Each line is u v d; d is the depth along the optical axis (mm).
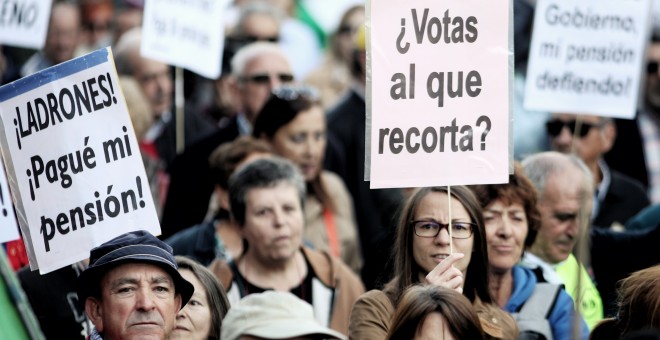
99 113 13102
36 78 13156
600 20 18328
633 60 18391
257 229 15547
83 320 14492
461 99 13195
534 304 14680
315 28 27297
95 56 13078
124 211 13109
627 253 15984
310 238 18609
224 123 22578
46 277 14508
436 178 13188
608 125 20094
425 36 13195
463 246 13516
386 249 15195
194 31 20391
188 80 23078
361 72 22250
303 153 18906
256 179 15609
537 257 15547
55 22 24484
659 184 22594
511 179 14695
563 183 15531
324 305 15703
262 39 23500
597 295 15398
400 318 11953
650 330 10438
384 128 13195
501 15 13188
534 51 18359
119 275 12180
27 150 13195
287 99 18953
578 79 18375
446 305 11891
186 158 19109
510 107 13180
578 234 15547
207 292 13492
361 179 21656
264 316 13344
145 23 20047
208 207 18766
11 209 13758
